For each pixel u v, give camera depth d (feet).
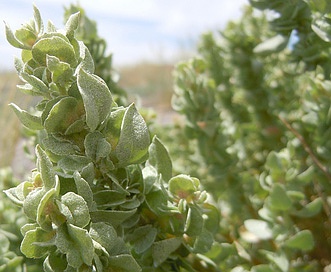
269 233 0.42
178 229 0.31
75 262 0.24
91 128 0.26
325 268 0.53
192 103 0.52
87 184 0.25
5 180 0.53
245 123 0.69
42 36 0.26
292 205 0.43
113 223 0.27
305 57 0.46
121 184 0.29
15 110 0.27
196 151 0.59
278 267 0.43
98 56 0.52
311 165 0.53
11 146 1.05
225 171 0.55
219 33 0.68
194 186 0.31
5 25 0.27
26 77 0.26
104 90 0.26
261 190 0.48
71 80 0.27
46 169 0.25
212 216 0.35
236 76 0.68
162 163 0.32
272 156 0.44
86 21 0.51
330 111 0.45
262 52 0.48
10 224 0.45
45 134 0.31
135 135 0.27
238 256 0.46
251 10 0.71
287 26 0.46
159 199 0.30
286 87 0.66
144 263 0.32
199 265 0.37
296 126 0.56
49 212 0.24
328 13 0.38
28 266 0.40
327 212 0.51
